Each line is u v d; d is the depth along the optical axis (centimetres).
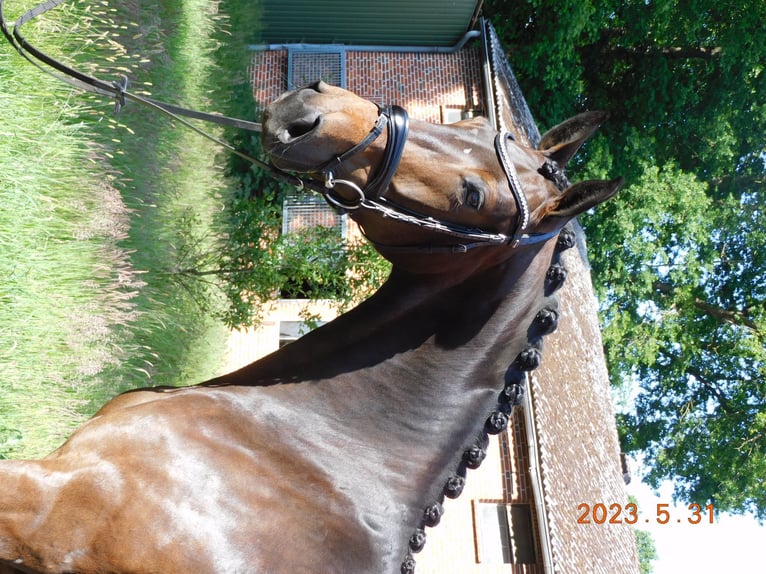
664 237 2373
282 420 308
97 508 274
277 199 1325
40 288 558
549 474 1242
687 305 2502
